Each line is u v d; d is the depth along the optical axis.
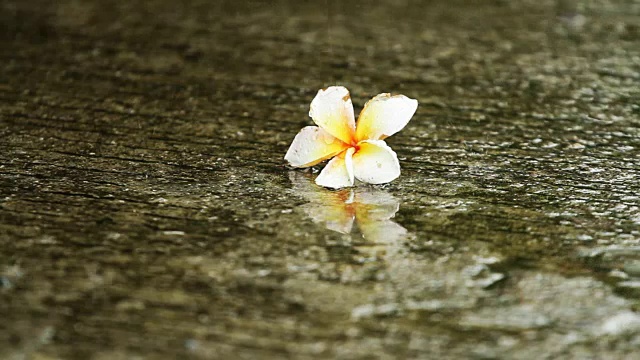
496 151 1.40
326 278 1.26
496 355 1.22
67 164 1.37
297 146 1.35
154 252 1.28
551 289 1.26
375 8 1.71
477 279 1.26
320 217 1.31
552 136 1.42
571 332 1.23
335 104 1.34
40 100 1.46
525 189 1.35
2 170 1.36
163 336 1.23
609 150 1.40
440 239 1.29
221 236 1.29
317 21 1.66
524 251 1.29
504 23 1.66
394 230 1.30
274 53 1.57
